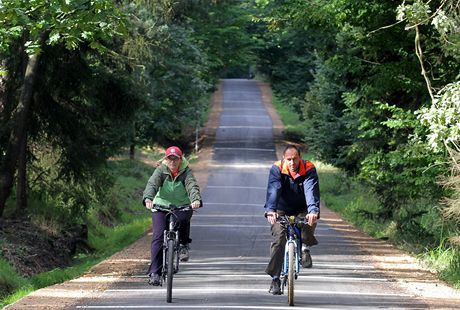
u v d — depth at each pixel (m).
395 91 52.91
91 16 33.56
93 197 75.12
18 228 63.16
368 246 53.75
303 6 49.69
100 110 70.69
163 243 28.36
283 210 26.53
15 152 63.50
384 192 63.91
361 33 50.31
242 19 157.00
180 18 115.75
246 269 40.16
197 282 34.47
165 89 126.81
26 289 41.03
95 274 38.59
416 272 39.25
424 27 47.38
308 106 105.88
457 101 32.19
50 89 67.81
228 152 155.38
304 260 27.47
